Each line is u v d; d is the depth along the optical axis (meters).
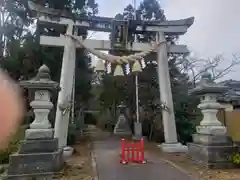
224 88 7.88
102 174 6.45
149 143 13.62
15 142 7.48
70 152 9.57
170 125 10.69
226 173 6.39
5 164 7.76
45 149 6.30
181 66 21.02
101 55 10.68
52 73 16.22
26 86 6.66
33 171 6.02
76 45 10.90
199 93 8.43
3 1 16.17
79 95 19.84
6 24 17.03
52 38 10.73
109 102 22.45
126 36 11.20
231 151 7.17
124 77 17.84
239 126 10.32
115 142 14.56
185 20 11.84
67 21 10.87
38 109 6.71
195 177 6.03
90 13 19.89
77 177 6.09
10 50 15.34
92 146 12.66
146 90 16.70
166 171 6.75
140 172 6.66
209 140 7.34
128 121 20.61
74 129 14.09
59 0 16.16
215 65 20.70
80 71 19.47
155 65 17.16
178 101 14.62
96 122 31.39
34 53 15.30
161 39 11.52
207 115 7.93
